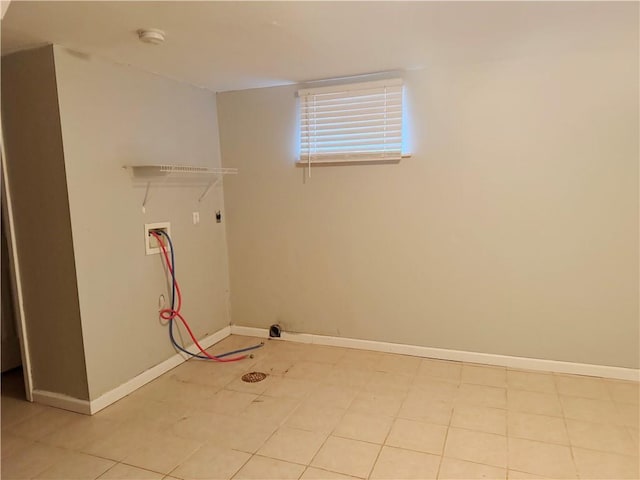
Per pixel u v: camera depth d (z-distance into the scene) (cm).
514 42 249
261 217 363
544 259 290
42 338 263
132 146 280
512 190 291
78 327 251
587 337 288
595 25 225
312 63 282
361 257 337
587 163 273
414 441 223
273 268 366
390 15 206
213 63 277
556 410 248
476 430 231
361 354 338
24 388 293
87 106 249
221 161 369
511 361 307
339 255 343
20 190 252
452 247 311
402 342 335
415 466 203
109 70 262
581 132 272
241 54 259
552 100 275
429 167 309
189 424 244
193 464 209
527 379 288
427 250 318
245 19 206
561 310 291
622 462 203
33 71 236
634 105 261
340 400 267
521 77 280
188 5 188
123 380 277
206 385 291
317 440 226
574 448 214
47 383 268
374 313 340
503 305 304
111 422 247
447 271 314
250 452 217
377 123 314
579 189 277
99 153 257
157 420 248
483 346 313
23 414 257
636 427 230
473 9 201
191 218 336
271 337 374
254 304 378
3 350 318
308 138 335
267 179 356
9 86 244
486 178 296
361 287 340
